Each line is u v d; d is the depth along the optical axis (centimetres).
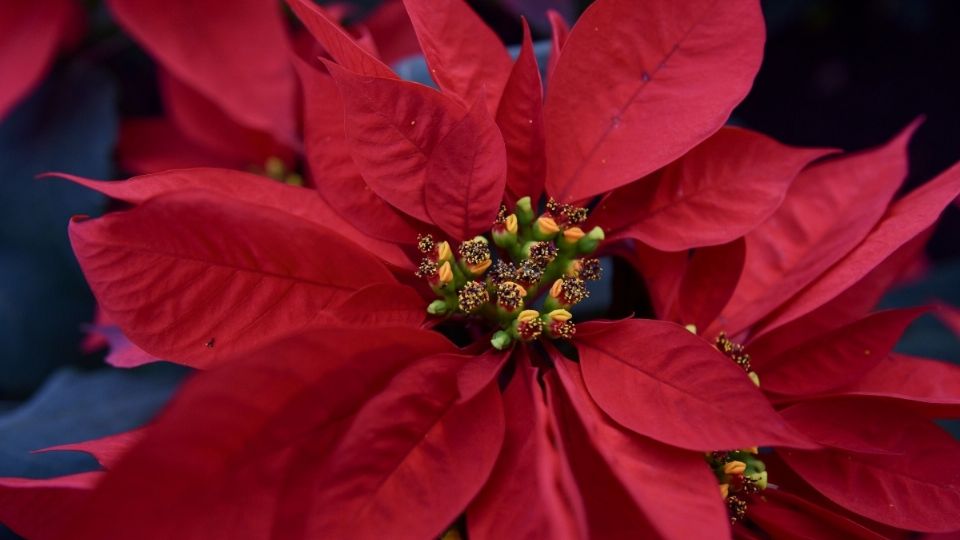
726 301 21
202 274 18
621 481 15
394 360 17
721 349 21
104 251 17
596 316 24
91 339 25
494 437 18
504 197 21
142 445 14
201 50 27
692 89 20
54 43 30
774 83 55
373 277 19
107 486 14
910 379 21
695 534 16
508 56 21
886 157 22
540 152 20
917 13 55
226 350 18
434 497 17
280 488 16
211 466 15
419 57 26
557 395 19
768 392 21
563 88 20
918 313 19
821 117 54
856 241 20
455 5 20
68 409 25
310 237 18
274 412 16
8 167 32
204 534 16
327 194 19
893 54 55
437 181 19
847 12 56
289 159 30
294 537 17
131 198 18
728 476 20
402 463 17
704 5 19
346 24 34
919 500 20
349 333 16
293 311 18
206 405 15
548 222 20
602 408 18
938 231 51
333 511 17
